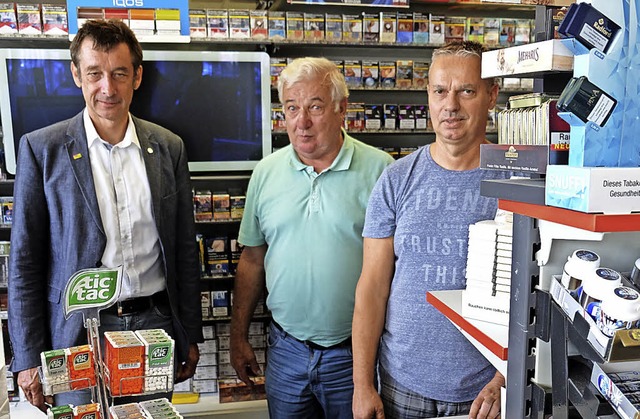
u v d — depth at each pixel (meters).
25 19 3.22
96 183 2.13
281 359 2.41
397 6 3.66
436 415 1.79
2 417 1.25
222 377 3.66
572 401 0.96
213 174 3.76
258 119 3.40
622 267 1.06
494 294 1.23
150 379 1.43
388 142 4.13
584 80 0.85
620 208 0.83
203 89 3.31
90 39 2.06
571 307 0.94
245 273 2.69
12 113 3.12
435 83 1.69
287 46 3.72
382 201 1.89
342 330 2.31
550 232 1.00
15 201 2.07
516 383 1.09
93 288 1.45
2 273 3.38
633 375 0.92
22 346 2.07
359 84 3.71
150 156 2.23
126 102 2.17
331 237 2.28
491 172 1.72
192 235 2.40
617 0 0.85
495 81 1.74
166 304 2.29
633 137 0.88
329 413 2.40
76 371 1.42
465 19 3.79
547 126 0.97
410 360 1.80
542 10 1.10
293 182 2.35
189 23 3.29
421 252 1.78
